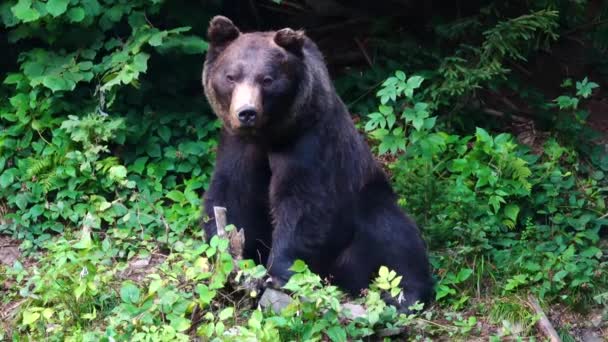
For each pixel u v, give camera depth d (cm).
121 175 1186
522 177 1312
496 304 1156
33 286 1161
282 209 1103
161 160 1358
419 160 1332
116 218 1297
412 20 1550
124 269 1172
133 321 1003
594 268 1220
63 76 1312
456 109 1443
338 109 1141
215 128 1376
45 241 1268
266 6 1606
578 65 1622
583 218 1314
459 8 1503
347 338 1038
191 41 1349
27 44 1421
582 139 1466
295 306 1015
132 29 1369
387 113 1332
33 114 1338
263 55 1063
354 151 1152
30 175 1305
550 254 1213
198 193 1355
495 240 1284
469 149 1443
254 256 1183
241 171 1133
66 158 1312
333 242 1157
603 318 1159
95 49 1356
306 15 1622
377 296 1037
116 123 1301
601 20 1605
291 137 1095
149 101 1402
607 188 1380
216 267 1022
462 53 1470
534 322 1121
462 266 1227
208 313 1005
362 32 1596
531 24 1360
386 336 1066
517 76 1569
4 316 1123
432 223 1273
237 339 952
